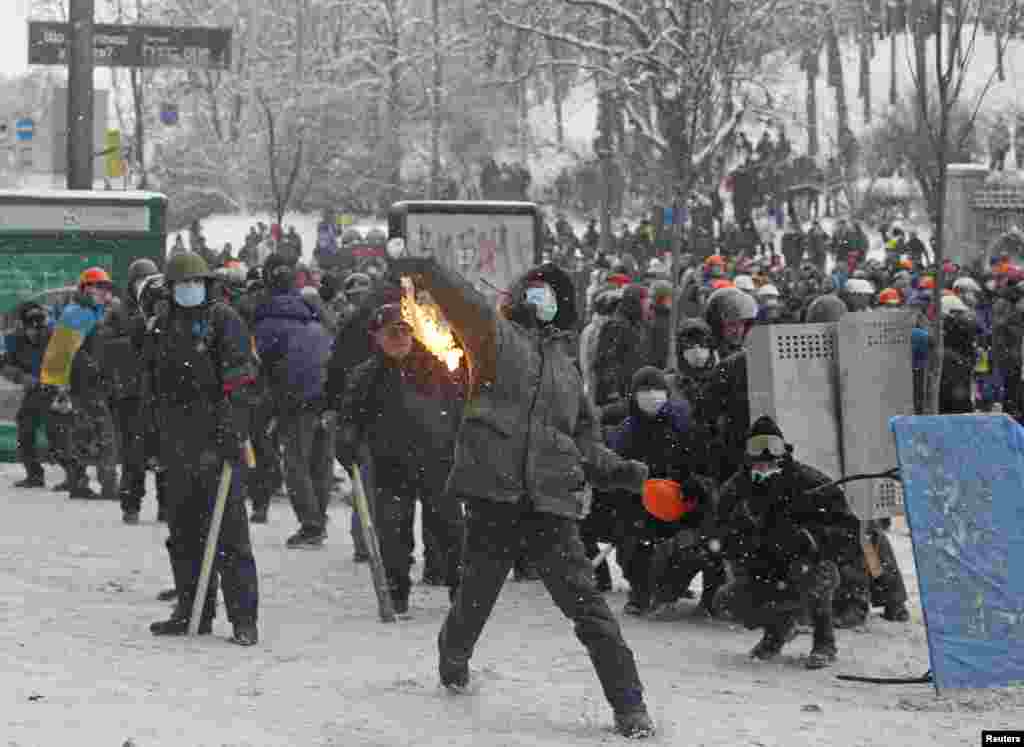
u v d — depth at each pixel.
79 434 19.02
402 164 90.06
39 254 22.47
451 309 8.59
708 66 28.62
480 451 8.68
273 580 13.68
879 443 12.30
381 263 33.06
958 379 14.33
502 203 25.27
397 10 87.62
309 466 15.61
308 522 15.52
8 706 8.44
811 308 12.80
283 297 15.66
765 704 9.34
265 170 82.44
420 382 12.11
